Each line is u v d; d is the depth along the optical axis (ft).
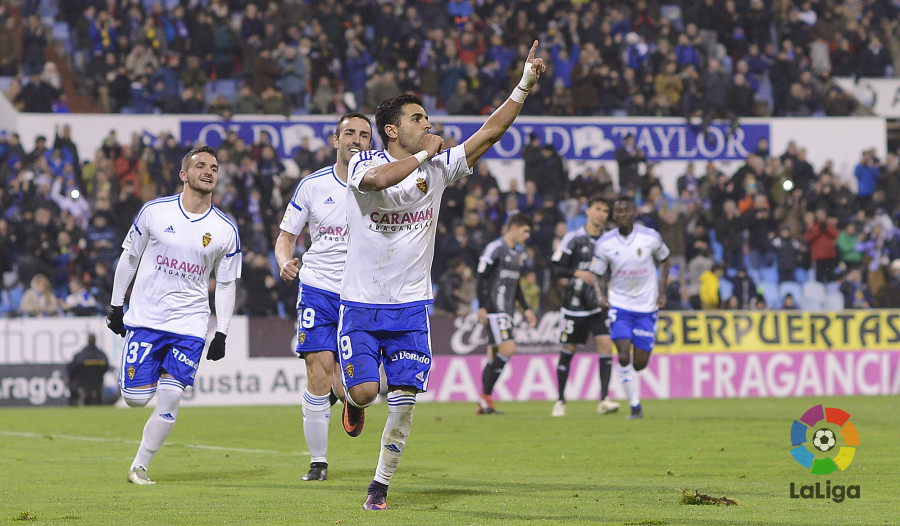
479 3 223.10
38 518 45.73
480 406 126.93
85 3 212.84
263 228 179.63
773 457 74.74
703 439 89.56
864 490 55.93
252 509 48.60
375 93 204.95
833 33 230.27
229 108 201.77
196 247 63.57
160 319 63.21
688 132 214.28
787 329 165.27
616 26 224.53
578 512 47.19
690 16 227.20
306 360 62.85
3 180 182.50
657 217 190.49
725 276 183.62
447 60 211.61
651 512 47.16
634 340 114.42
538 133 209.77
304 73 207.21
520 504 50.29
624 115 217.97
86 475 66.23
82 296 165.58
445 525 43.09
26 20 203.41
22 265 170.40
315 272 62.95
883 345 167.53
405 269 48.21
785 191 200.23
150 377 63.26
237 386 153.17
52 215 175.63
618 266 113.60
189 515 46.52
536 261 179.11
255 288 165.27
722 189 198.90
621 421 112.16
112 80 203.41
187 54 209.46
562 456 76.95
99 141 198.29
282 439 95.81
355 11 221.87
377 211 47.55
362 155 47.26
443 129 206.90
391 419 48.55
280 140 202.49
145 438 61.77
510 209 189.88
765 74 223.92
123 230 178.19
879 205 209.46
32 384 150.00
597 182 199.93
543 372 159.53
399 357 48.60
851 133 220.23
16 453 83.15
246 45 207.92
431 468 69.31
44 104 198.18
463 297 170.50
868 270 194.80
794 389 164.96
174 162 188.96
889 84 227.40
